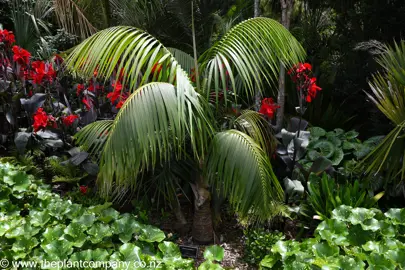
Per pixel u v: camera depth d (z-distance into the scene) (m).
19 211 2.82
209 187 2.85
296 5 6.01
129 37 2.45
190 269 2.35
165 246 2.50
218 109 3.00
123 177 2.38
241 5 5.73
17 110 3.73
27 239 2.47
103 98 4.05
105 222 2.64
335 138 4.13
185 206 3.35
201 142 2.35
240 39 2.64
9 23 6.71
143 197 3.09
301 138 3.22
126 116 2.17
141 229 2.63
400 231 2.73
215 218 2.97
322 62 5.35
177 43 5.76
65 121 3.45
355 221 2.65
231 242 2.97
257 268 2.71
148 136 2.15
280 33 2.71
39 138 3.53
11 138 3.72
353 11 4.90
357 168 3.57
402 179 3.10
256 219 2.84
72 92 4.42
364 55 4.94
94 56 2.42
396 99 3.02
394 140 2.79
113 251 2.54
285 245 2.51
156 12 5.71
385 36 4.80
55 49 5.83
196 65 2.68
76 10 5.75
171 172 2.86
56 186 3.42
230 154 2.41
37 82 3.62
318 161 3.30
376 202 3.11
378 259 2.36
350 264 2.32
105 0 5.80
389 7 4.62
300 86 3.14
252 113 3.03
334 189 3.09
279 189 2.64
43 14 6.41
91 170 3.18
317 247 2.48
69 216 2.71
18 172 2.98
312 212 3.03
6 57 3.90
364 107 4.97
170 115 2.18
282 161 3.22
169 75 2.61
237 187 2.39
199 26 5.70
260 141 2.99
